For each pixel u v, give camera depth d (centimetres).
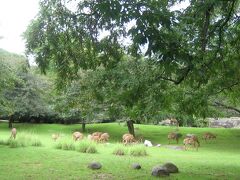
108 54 871
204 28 770
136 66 973
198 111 1245
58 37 813
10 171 1282
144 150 1912
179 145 2702
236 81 1148
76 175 1230
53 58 862
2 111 2828
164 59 646
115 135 3544
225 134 3456
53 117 4294
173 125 3909
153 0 670
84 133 3653
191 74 879
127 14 602
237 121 3966
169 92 1123
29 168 1355
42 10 804
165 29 669
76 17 779
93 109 1271
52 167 1388
